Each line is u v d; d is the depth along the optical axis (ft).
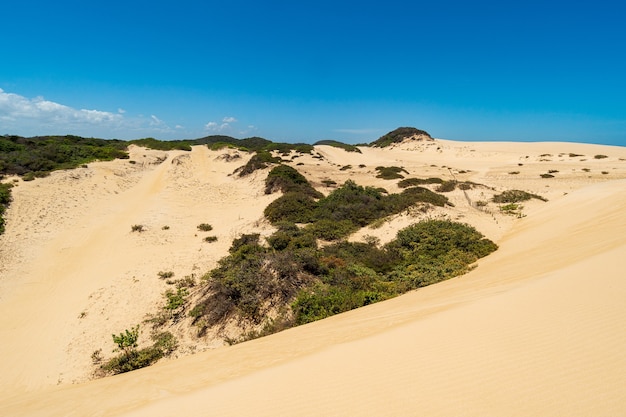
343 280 39.06
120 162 119.85
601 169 114.32
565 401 9.78
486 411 10.00
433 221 54.60
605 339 12.64
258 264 39.55
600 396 9.70
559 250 33.50
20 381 29.37
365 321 24.61
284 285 36.27
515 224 57.21
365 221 63.77
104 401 20.25
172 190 97.55
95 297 42.11
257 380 15.69
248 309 34.14
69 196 82.84
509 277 27.81
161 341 32.45
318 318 31.55
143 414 15.21
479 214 62.59
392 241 52.19
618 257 21.74
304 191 87.20
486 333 15.19
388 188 97.55
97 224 70.23
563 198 65.46
